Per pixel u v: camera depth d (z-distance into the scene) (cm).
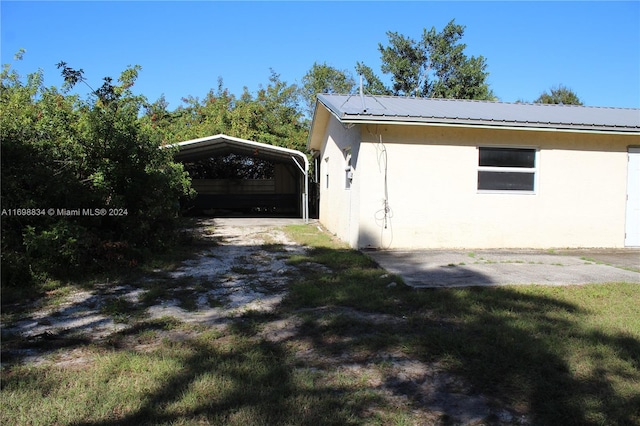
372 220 918
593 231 1005
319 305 538
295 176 2081
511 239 974
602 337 425
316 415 291
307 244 1021
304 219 1669
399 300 557
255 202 2028
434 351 396
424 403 312
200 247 960
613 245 1015
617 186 1012
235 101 2459
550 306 529
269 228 1369
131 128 771
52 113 742
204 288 615
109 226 756
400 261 805
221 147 1614
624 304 541
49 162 692
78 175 731
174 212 884
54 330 450
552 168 984
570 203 995
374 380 346
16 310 514
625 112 1191
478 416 296
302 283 631
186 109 2561
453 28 3105
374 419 290
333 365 372
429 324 470
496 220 966
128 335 438
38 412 290
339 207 1131
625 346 405
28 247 616
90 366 363
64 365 367
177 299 567
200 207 1994
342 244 1015
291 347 408
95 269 673
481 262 803
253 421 283
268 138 2069
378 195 917
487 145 954
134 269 702
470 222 956
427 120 866
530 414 298
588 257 881
